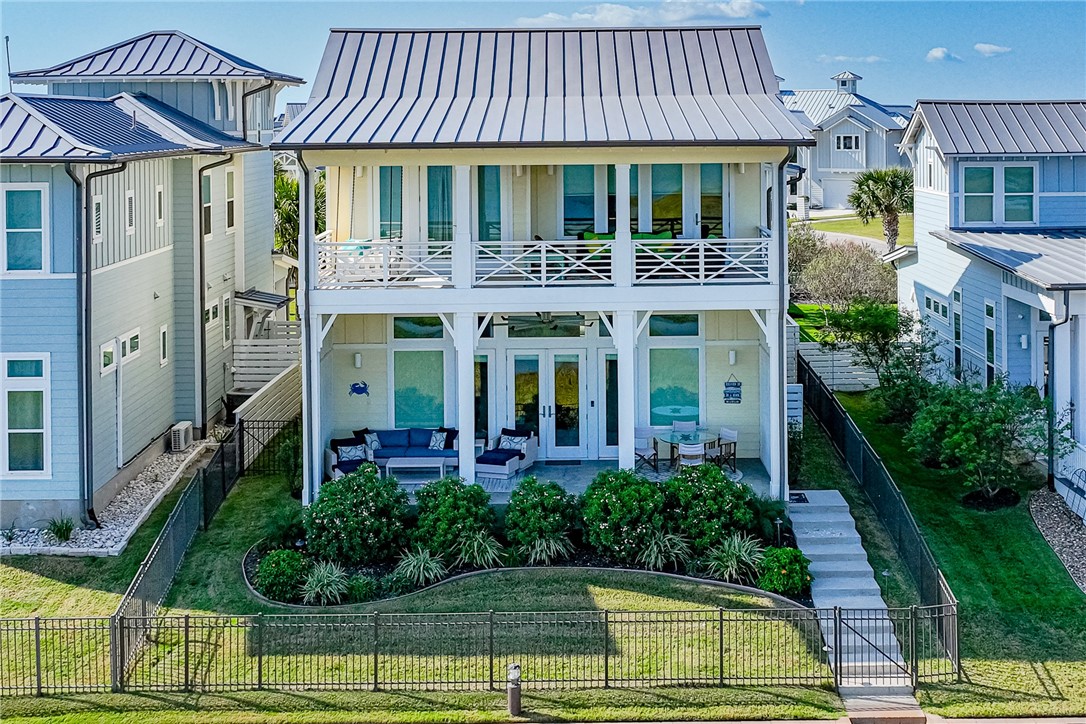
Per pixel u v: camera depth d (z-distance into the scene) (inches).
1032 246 1122.0
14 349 903.1
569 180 1000.2
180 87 1307.8
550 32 1067.9
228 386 1288.1
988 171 1221.1
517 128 904.3
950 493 982.4
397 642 748.6
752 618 759.1
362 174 1000.9
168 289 1138.0
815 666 726.5
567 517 866.8
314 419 917.8
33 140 886.4
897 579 836.0
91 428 915.4
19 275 896.3
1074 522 911.0
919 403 1020.5
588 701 690.8
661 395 1020.5
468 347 912.3
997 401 945.5
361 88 997.8
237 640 751.7
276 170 1850.4
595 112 951.6
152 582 781.9
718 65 1029.2
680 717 677.3
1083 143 1203.2
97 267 940.6
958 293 1236.5
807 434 1129.4
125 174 1011.9
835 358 1320.1
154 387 1096.8
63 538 887.7
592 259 933.2
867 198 1966.0
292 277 1782.7
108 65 1327.5
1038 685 714.2
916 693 706.2
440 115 940.6
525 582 821.9
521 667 722.8
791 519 904.9
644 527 844.6
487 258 995.3
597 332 1010.7
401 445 1008.9
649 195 999.0
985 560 866.1
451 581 824.9
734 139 871.1
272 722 669.3
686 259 959.0
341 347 1015.6
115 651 703.7
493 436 1018.1
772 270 909.2
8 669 722.8
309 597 799.7
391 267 995.9
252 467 1070.4
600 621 767.1
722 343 1013.8
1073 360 961.5
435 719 674.2
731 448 975.6
